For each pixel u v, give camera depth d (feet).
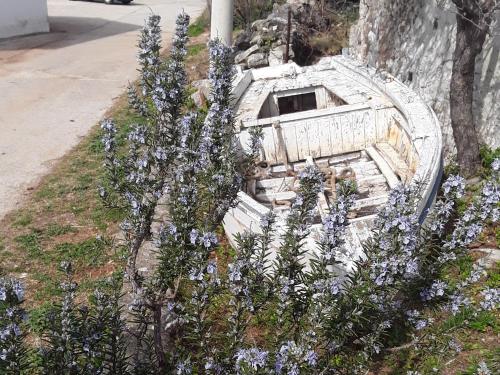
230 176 13.55
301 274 12.17
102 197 14.48
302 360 10.21
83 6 94.38
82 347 11.55
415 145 25.38
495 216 13.20
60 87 46.50
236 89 32.14
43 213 27.14
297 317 12.15
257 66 48.16
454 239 13.47
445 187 13.25
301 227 12.19
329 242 11.57
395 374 16.85
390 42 40.01
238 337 12.01
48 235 25.21
